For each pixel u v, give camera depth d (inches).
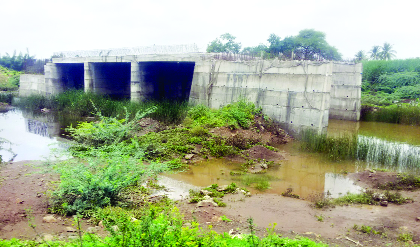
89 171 319.0
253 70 729.0
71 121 859.4
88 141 511.8
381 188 371.6
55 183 343.3
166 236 185.5
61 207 281.3
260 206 316.8
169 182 399.5
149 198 332.5
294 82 649.6
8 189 332.5
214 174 438.6
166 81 1108.5
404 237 239.6
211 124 637.3
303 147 570.3
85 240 193.9
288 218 284.7
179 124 716.0
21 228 239.6
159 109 786.8
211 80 825.5
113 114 842.2
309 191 372.2
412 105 1000.2
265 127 662.5
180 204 316.8
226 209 305.1
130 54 1015.6
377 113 904.3
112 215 221.0
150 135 587.5
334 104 933.2
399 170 439.5
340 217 288.2
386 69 1382.9
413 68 1325.0
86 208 277.1
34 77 1610.5
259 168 466.3
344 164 481.7
